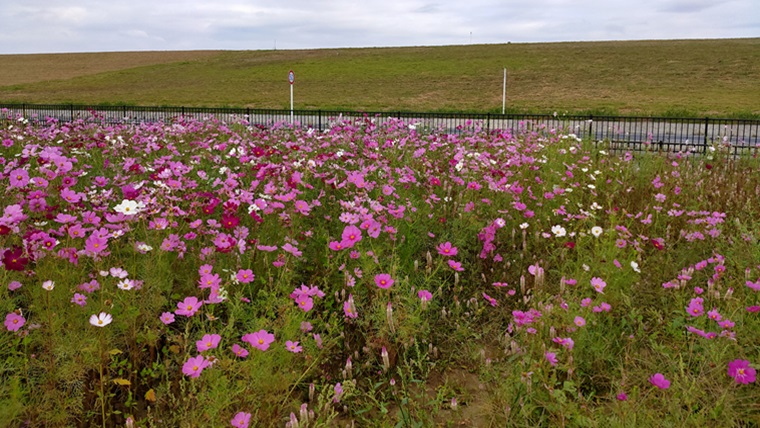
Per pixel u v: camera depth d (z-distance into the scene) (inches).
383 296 170.1
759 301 165.9
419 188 272.2
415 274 199.5
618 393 128.2
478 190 256.1
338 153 283.3
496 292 212.5
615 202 303.7
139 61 3543.3
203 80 2502.5
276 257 184.7
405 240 206.2
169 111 1146.7
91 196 200.1
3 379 133.6
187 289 172.2
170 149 315.6
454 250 183.2
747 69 2091.5
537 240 228.5
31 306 139.6
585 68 2299.5
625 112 1298.0
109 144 331.9
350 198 234.2
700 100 1534.2
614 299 178.7
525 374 132.6
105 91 2219.5
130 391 145.1
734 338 138.9
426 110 1470.2
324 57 3233.3
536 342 147.9
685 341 160.4
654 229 252.5
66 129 399.2
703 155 451.8
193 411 124.1
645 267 214.7
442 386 159.3
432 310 194.9
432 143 350.3
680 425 116.7
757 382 136.3
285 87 2151.8
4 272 143.1
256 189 237.5
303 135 429.1
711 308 164.4
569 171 301.4
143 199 179.9
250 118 1003.9
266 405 132.8
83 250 149.6
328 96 1866.4
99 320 124.6
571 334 150.6
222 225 178.7
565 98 1684.3
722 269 171.5
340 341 173.9
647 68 2231.8
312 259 203.2
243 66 2974.9
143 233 177.5
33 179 163.8
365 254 178.9
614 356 161.3
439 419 145.0
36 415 126.1
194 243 190.2
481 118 861.2
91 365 132.5
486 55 2906.0
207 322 165.6
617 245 186.1
